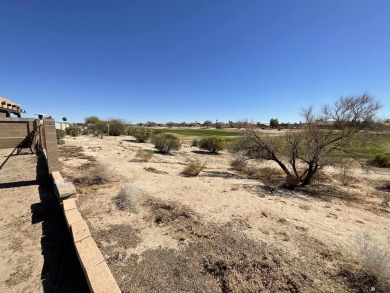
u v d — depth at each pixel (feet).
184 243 11.90
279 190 26.50
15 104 54.29
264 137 34.76
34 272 9.13
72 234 10.58
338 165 29.89
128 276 9.12
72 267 9.50
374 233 15.23
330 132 28.76
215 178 30.22
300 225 15.58
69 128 98.89
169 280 9.02
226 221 15.25
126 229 12.98
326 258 11.21
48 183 20.20
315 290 8.82
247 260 10.54
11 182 20.36
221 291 8.58
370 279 9.45
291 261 10.78
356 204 23.11
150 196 19.15
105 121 114.83
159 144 55.83
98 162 31.99
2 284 8.42
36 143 39.06
